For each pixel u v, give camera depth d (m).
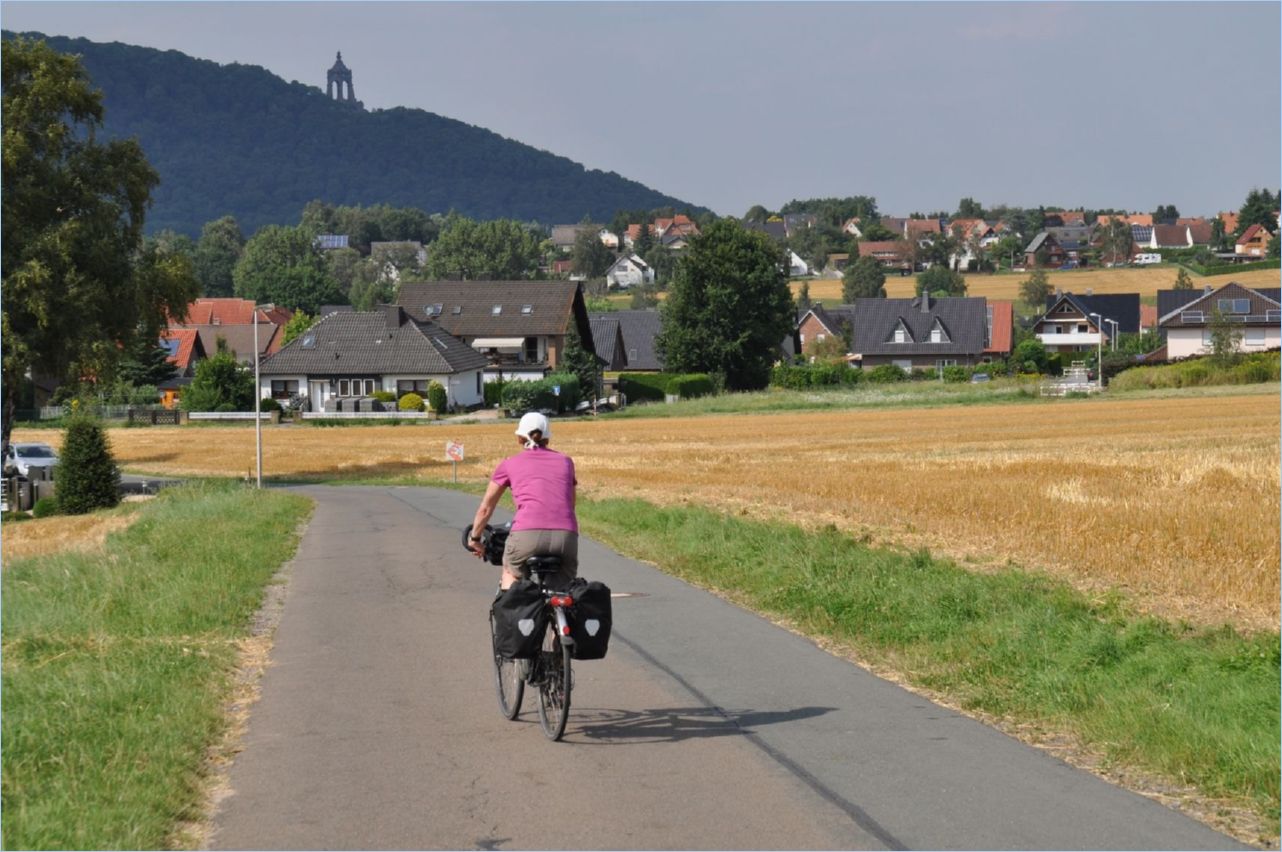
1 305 45.25
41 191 46.16
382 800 6.68
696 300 107.31
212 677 9.52
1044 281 183.88
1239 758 7.03
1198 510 19.62
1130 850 5.86
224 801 6.69
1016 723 8.33
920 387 93.81
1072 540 16.48
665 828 6.18
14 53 46.47
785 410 83.12
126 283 48.34
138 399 96.38
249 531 21.12
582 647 7.82
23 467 48.84
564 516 8.27
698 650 10.70
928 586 12.90
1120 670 9.30
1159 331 124.62
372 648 10.99
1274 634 10.38
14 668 9.90
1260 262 196.00
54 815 6.26
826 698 8.94
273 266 194.00
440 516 26.72
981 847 5.90
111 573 15.20
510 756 7.50
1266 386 80.81
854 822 6.25
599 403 94.19
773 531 17.86
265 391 95.38
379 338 96.00
